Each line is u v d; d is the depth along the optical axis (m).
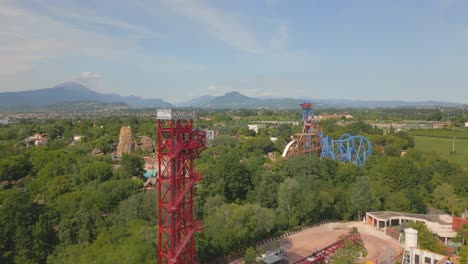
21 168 142.00
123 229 70.44
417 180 126.31
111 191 95.25
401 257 80.88
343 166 140.00
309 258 73.31
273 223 87.81
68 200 89.19
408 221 96.19
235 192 116.31
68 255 63.34
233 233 77.25
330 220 107.25
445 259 71.50
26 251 65.12
